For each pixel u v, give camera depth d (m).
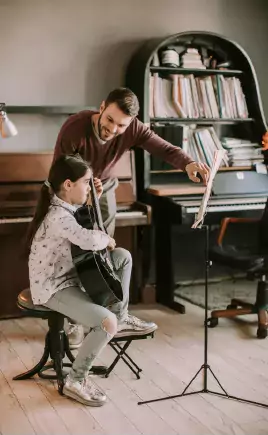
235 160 4.32
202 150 4.24
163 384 2.83
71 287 2.63
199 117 4.24
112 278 2.56
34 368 2.85
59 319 2.73
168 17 4.31
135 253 4.06
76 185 2.55
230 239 4.63
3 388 2.79
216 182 4.15
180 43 4.24
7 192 3.71
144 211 3.86
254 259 3.51
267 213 3.46
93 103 4.19
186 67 4.17
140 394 2.72
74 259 2.55
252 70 4.29
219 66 4.28
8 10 3.91
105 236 2.53
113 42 4.18
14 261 3.80
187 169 3.04
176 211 3.84
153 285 4.21
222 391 2.75
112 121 2.79
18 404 2.62
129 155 4.04
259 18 4.58
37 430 2.39
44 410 2.57
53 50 4.05
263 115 4.33
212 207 3.92
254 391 2.76
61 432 2.38
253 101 4.34
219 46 4.32
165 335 3.52
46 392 2.75
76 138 2.97
